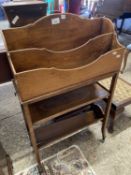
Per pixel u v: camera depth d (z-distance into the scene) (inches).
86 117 52.2
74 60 38.0
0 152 51.9
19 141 55.2
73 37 44.8
